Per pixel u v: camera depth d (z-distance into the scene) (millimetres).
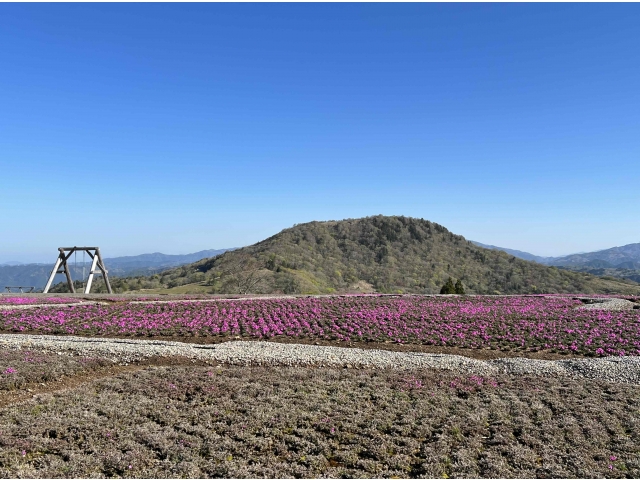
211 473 8648
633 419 11391
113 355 18203
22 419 10641
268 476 8555
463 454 9484
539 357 19875
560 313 29797
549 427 10938
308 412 11719
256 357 18031
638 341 21359
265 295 45875
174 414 11367
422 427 10883
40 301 35531
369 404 12508
